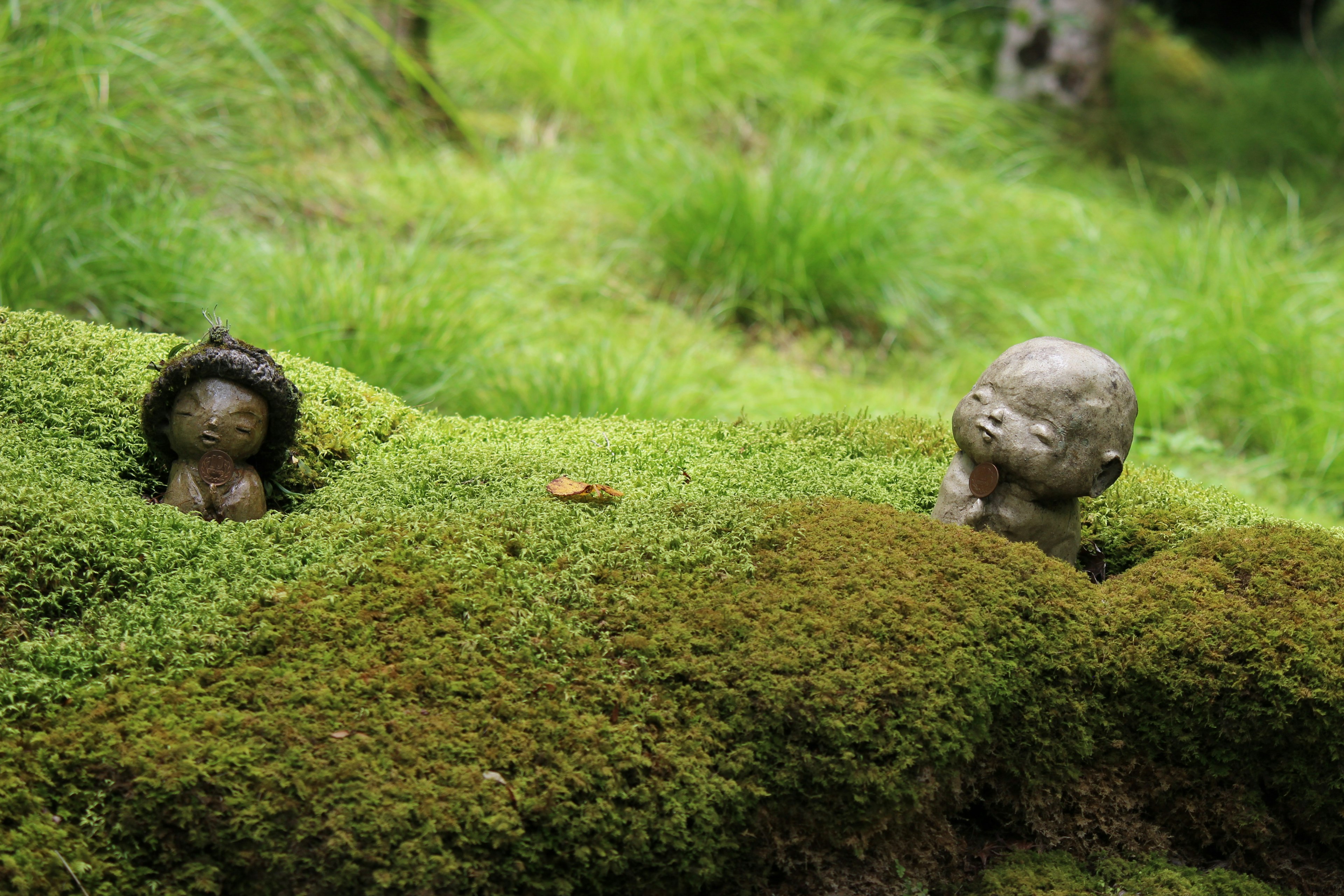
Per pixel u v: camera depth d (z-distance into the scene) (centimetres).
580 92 441
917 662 228
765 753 224
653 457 260
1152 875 230
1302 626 233
